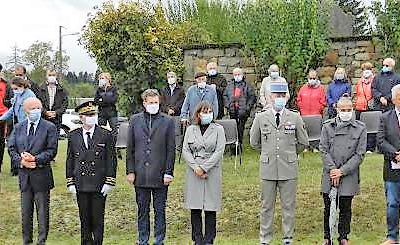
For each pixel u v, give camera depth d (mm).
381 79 12273
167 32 17359
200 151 8125
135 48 17062
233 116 13180
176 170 12344
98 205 8000
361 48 14898
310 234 9211
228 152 13734
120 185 11445
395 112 8023
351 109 7957
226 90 13258
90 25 17391
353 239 8883
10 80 12086
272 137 8078
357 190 7988
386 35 14672
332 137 8008
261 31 15141
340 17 16547
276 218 9695
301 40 14938
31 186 8203
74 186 8000
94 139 7977
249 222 9695
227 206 10227
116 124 12969
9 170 12664
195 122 8227
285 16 15047
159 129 8070
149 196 8125
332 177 7879
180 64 16781
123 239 9281
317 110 13445
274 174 8055
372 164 12383
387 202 8078
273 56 15039
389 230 8094
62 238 9430
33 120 8219
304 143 8148
